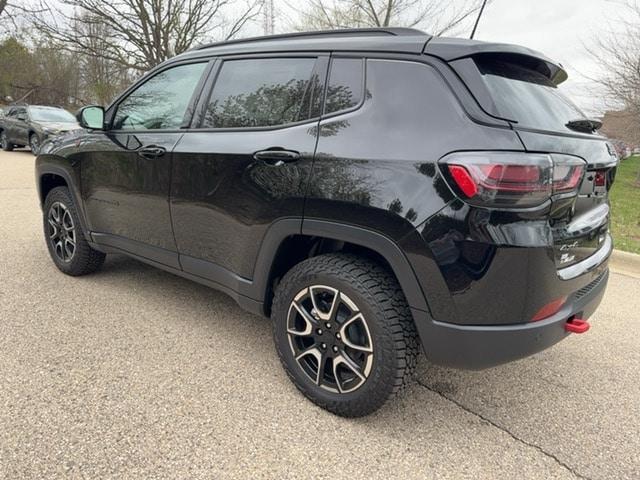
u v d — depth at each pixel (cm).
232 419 222
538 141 189
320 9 1291
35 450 195
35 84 2816
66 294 355
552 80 259
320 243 245
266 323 326
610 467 206
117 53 1509
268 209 237
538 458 209
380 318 206
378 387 211
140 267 423
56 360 263
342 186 210
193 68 298
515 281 186
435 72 202
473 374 278
